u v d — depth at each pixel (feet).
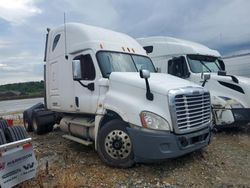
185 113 18.10
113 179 17.22
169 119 17.43
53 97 27.20
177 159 20.38
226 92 29.12
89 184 16.52
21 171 14.92
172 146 17.30
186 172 18.22
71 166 19.56
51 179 17.08
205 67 33.65
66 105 24.89
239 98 28.68
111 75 20.30
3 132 15.40
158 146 17.11
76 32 23.71
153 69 24.98
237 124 28.86
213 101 29.07
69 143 26.37
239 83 28.63
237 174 18.31
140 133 17.47
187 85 19.26
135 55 24.45
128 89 19.10
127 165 18.54
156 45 35.04
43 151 23.85
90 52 22.00
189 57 32.53
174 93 17.60
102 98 20.51
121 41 24.52
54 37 26.84
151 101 17.99
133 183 16.69
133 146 17.83
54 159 21.47
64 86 25.09
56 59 26.32
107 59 21.91
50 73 27.55
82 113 23.12
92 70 21.74
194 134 18.49
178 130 17.51
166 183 16.65
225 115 28.50
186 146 18.03
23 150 15.10
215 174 18.20
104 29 24.79
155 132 17.21
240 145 25.18
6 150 14.32
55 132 32.96
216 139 27.25
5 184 14.08
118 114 18.83
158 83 18.45
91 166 19.49
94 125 21.25
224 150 23.36
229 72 43.27
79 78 21.67
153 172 18.22
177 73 32.73
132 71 22.77
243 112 28.30
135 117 17.84
